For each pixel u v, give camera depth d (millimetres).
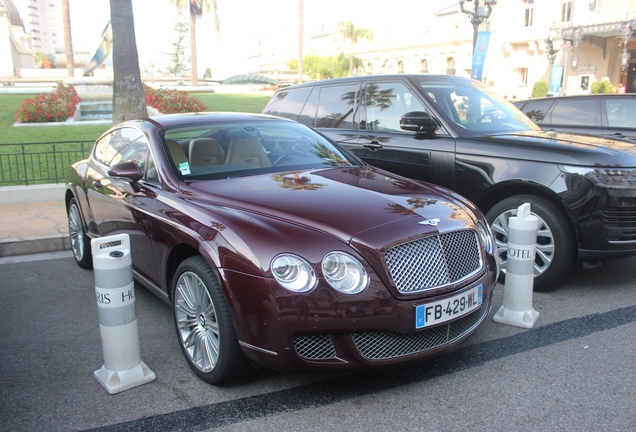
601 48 33094
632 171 4285
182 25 77250
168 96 18031
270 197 3320
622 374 3203
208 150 4043
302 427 2740
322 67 61594
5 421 2844
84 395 3096
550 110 8727
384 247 2814
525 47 36906
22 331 4035
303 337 2750
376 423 2762
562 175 4344
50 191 8539
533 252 3904
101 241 3111
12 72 83062
